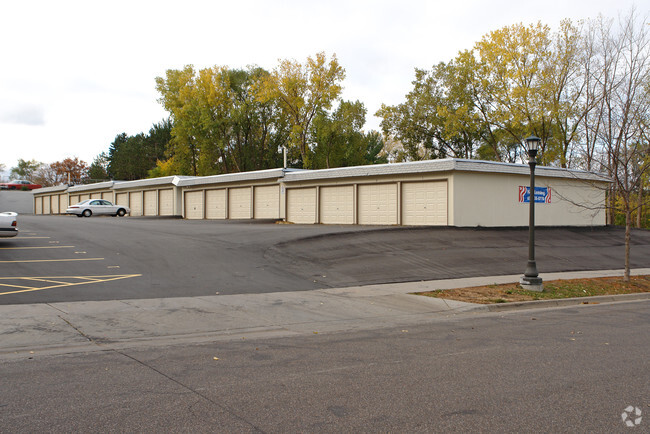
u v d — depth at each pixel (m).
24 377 5.97
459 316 10.94
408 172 25.59
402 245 19.83
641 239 27.58
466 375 6.12
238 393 5.39
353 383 5.77
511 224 26.45
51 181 100.38
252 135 59.12
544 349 7.59
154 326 9.10
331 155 52.50
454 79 43.78
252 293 12.42
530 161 14.24
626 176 16.62
